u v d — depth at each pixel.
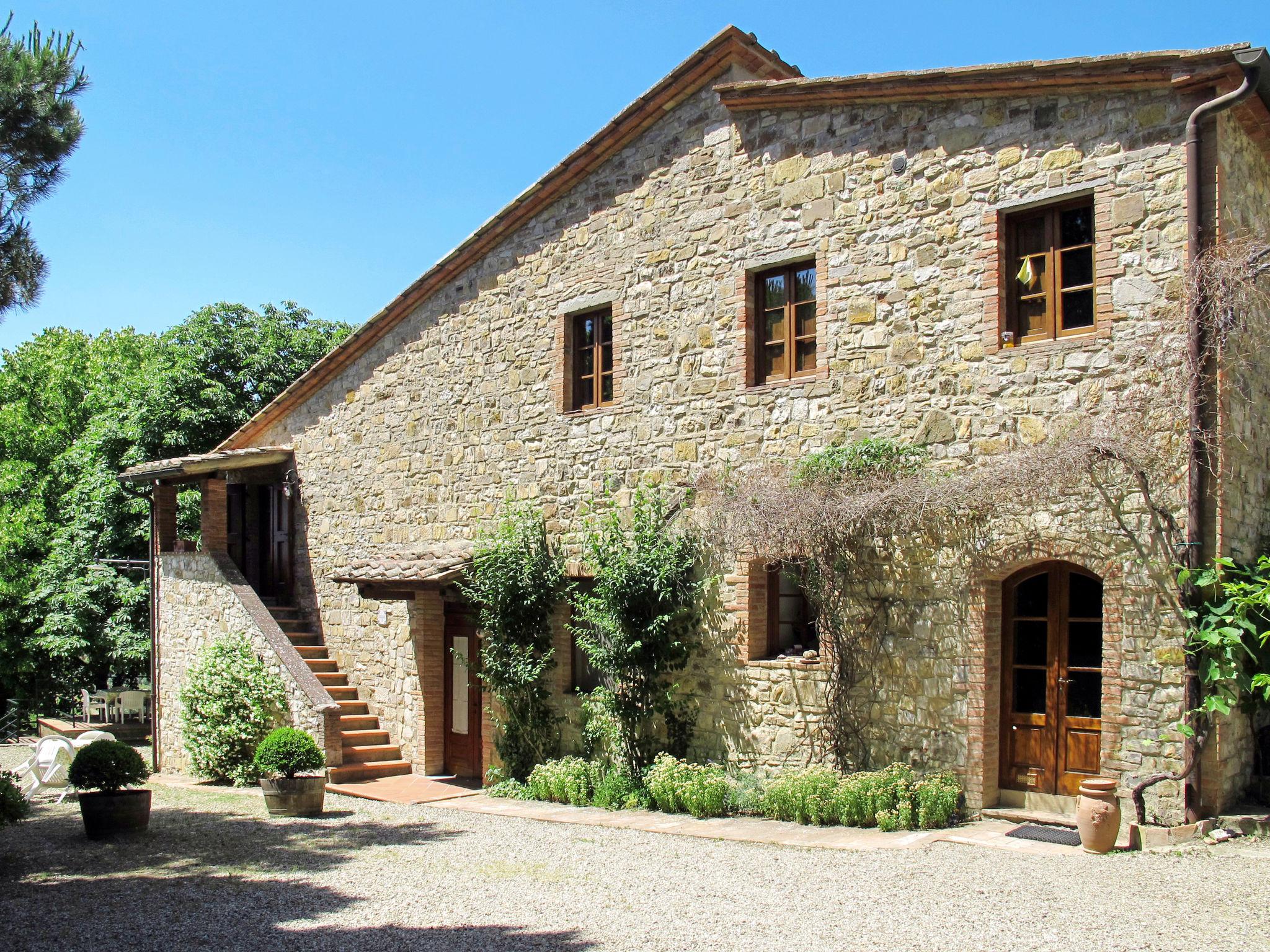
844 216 10.11
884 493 9.28
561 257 12.84
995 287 9.05
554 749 12.32
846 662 9.72
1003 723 9.06
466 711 13.80
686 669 11.05
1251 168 8.83
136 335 29.02
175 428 21.66
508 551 12.34
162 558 17.20
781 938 6.03
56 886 7.89
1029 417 8.80
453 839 9.55
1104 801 7.55
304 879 8.00
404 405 15.03
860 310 9.94
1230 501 8.10
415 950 6.03
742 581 10.59
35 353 30.11
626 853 8.56
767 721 10.31
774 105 10.62
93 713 23.66
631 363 11.90
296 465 17.09
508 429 13.38
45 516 26.09
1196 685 7.80
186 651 16.42
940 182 9.47
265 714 14.35
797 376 10.59
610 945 6.01
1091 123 8.60
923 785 8.84
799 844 8.47
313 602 16.48
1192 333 7.87
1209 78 7.89
